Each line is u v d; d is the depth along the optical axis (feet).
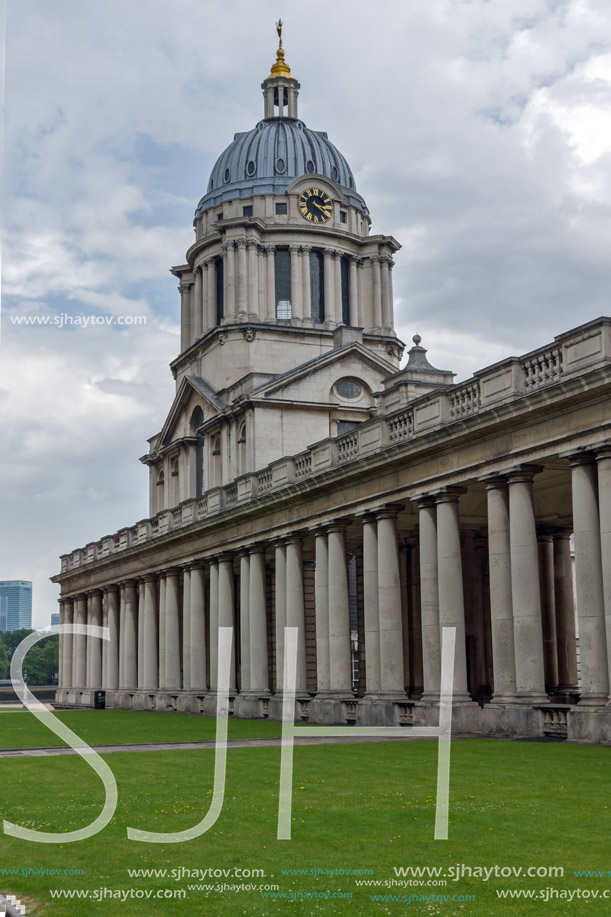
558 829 51.03
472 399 124.47
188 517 214.07
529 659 112.88
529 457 113.29
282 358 251.19
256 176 273.54
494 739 108.58
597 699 102.27
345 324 270.46
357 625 201.05
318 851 47.93
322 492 157.28
